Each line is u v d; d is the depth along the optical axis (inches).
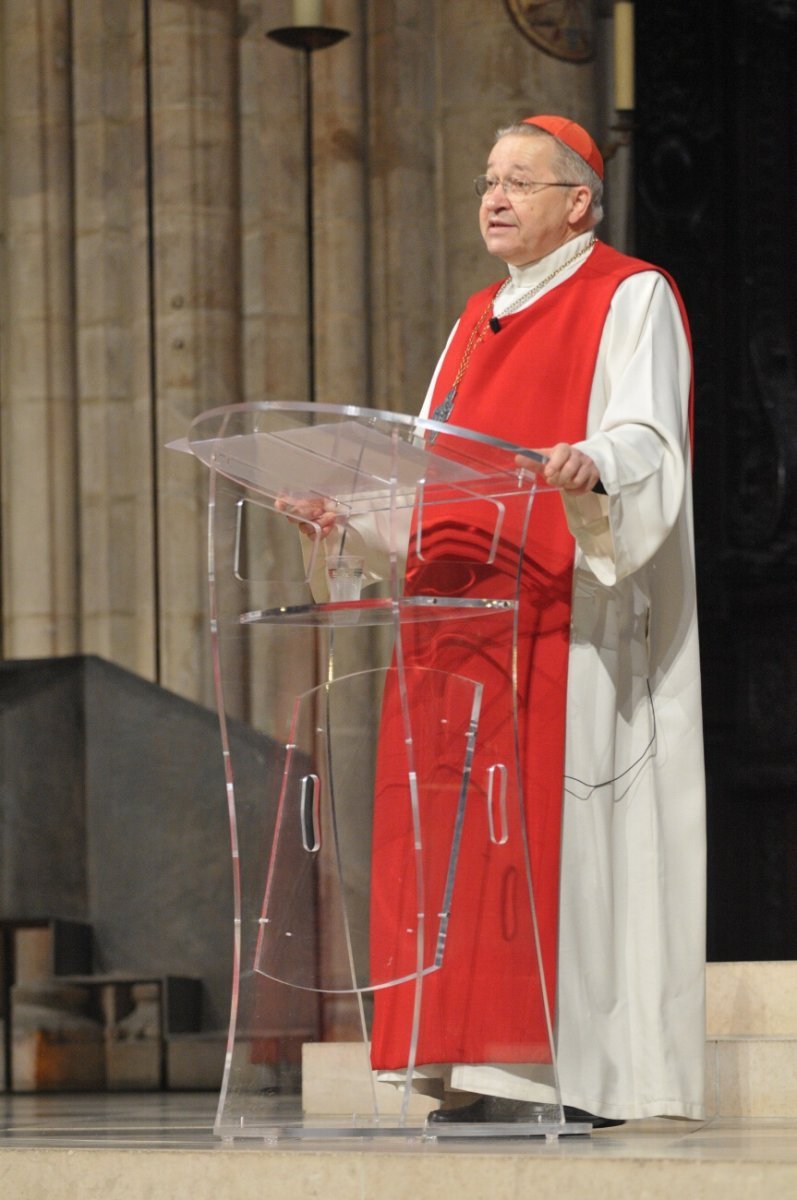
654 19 1129.4
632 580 452.1
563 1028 427.2
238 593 989.2
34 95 1045.8
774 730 1094.4
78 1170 384.8
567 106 1055.0
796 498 1101.1
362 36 1050.7
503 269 1042.7
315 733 419.5
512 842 409.1
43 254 1042.1
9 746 970.7
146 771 960.3
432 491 412.8
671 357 445.4
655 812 448.8
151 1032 939.3
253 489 420.2
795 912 1083.3
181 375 1026.7
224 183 1039.6
